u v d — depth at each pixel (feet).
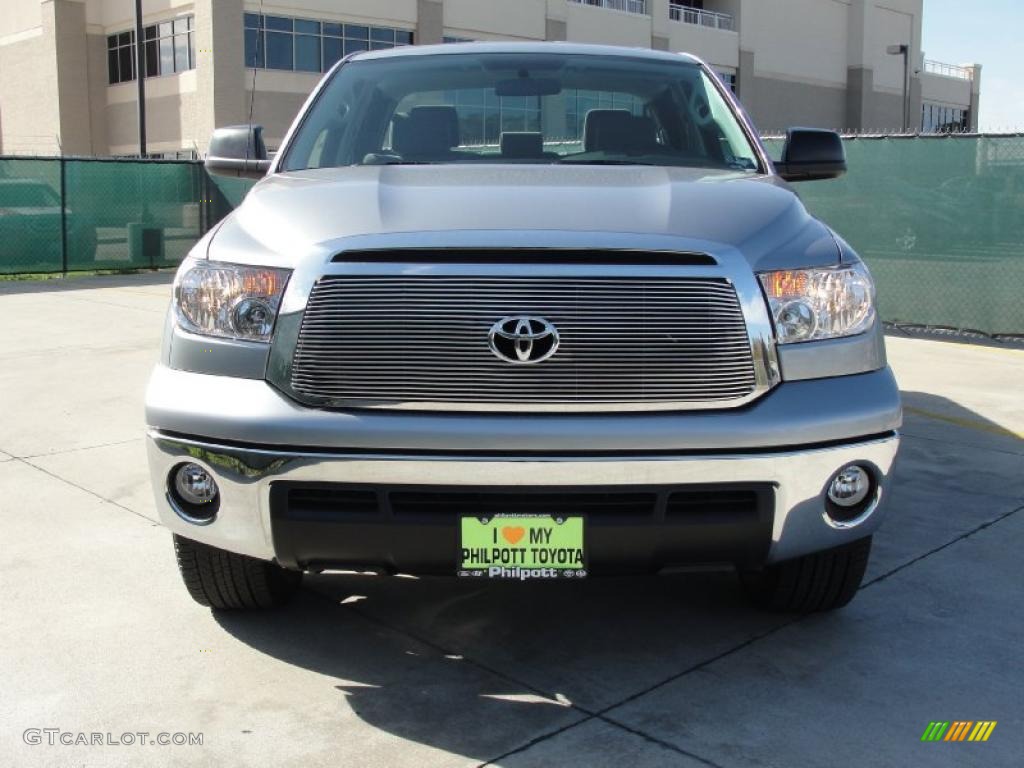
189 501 10.09
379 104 14.52
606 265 9.28
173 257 62.90
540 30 134.51
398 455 9.07
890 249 35.96
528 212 9.86
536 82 14.73
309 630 11.59
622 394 9.23
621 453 9.11
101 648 11.10
